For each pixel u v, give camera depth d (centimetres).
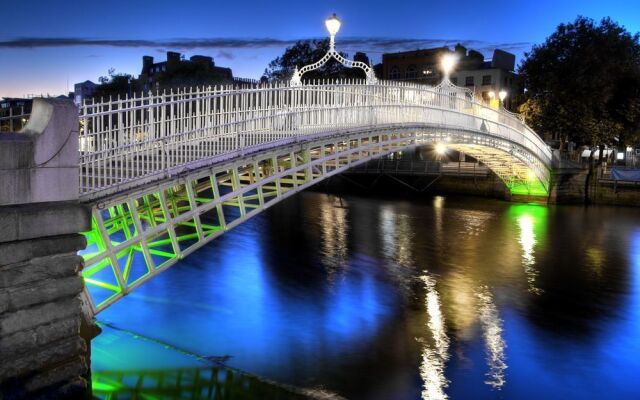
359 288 1986
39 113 929
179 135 1299
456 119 2967
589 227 3397
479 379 1251
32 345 898
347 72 5862
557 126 4584
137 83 7769
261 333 1508
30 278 888
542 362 1359
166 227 1302
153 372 1250
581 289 2034
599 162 4778
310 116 1855
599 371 1320
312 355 1365
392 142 2416
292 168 1781
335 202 4666
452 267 2344
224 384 1198
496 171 4456
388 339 1481
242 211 1555
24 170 887
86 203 1080
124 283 1201
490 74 6606
